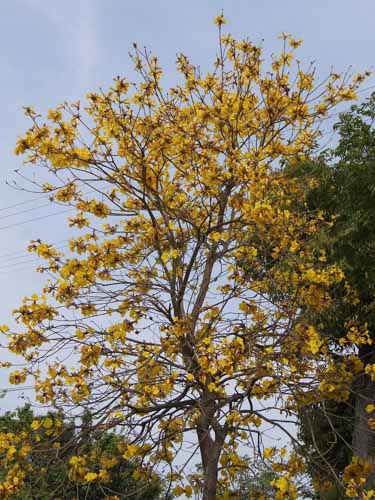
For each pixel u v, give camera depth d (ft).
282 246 21.95
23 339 19.22
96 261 20.98
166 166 22.76
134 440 20.10
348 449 32.76
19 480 18.99
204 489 20.12
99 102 21.83
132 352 20.83
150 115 22.04
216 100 22.99
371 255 29.50
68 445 19.51
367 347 32.17
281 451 19.31
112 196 22.80
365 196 30.76
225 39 23.13
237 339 19.06
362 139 31.86
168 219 23.00
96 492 22.31
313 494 25.26
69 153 21.12
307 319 21.22
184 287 21.85
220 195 22.50
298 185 24.03
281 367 20.18
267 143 22.65
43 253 20.74
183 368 20.25
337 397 21.01
